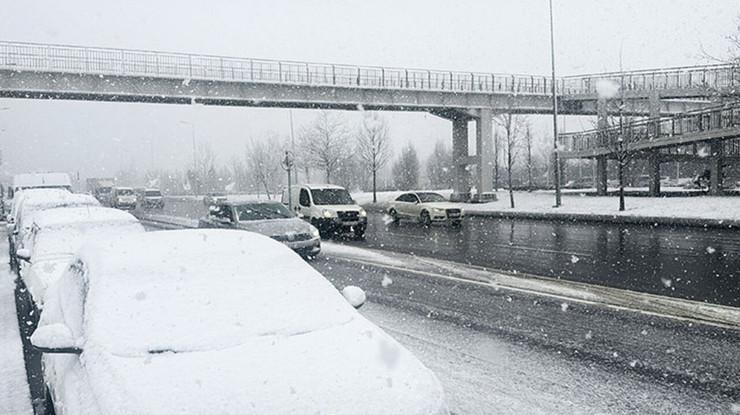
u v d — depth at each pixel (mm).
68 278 5352
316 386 3420
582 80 41125
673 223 22078
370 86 36469
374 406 3248
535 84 41500
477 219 29328
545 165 62875
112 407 3152
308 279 4953
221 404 3199
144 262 4793
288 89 34906
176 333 4023
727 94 25953
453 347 7023
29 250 9500
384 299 9922
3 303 10188
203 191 71250
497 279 11508
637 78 39156
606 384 5656
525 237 19438
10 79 29406
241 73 33688
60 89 30250
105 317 4121
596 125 46781
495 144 47969
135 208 46344
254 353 3832
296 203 22297
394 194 51781
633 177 51562
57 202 13898
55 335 3959
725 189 32969
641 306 8758
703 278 10812
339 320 4426
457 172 41781
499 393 5523
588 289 10219
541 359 6473
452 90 38688
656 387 5539
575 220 25703
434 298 9891
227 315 4285
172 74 32156
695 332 7277
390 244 18469
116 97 32469
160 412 3092
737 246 15055
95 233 10000
